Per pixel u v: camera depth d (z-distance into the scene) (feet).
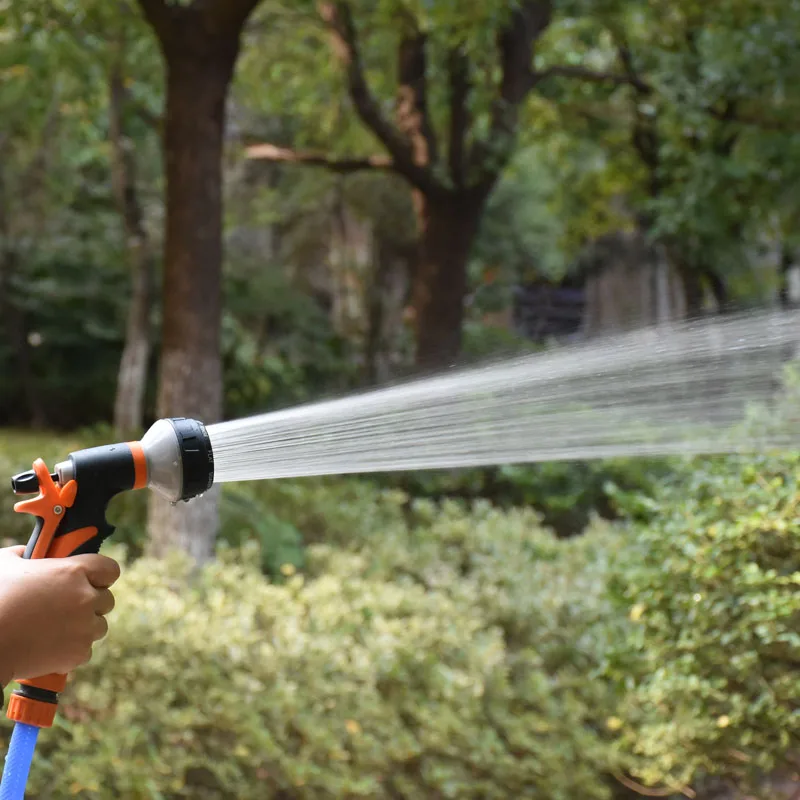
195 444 4.19
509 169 45.06
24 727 4.24
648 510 13.01
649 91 37.17
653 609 11.23
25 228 51.62
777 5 30.07
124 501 21.33
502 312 63.26
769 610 10.00
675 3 31.12
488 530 21.07
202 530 18.90
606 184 46.47
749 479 10.91
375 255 47.47
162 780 11.78
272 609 15.19
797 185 35.42
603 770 14.28
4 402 54.49
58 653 3.97
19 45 27.20
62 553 4.20
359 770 13.21
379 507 25.21
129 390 34.40
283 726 13.02
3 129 40.50
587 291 60.80
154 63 31.73
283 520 21.91
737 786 12.57
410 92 32.60
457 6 24.72
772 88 33.30
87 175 53.26
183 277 19.56
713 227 35.24
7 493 21.84
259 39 38.34
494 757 13.87
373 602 15.99
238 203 49.57
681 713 11.03
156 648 12.98
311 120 42.01
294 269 58.44
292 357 49.08
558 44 38.93
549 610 16.72
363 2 31.68
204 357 19.63
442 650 14.99
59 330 53.11
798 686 10.14
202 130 19.51
